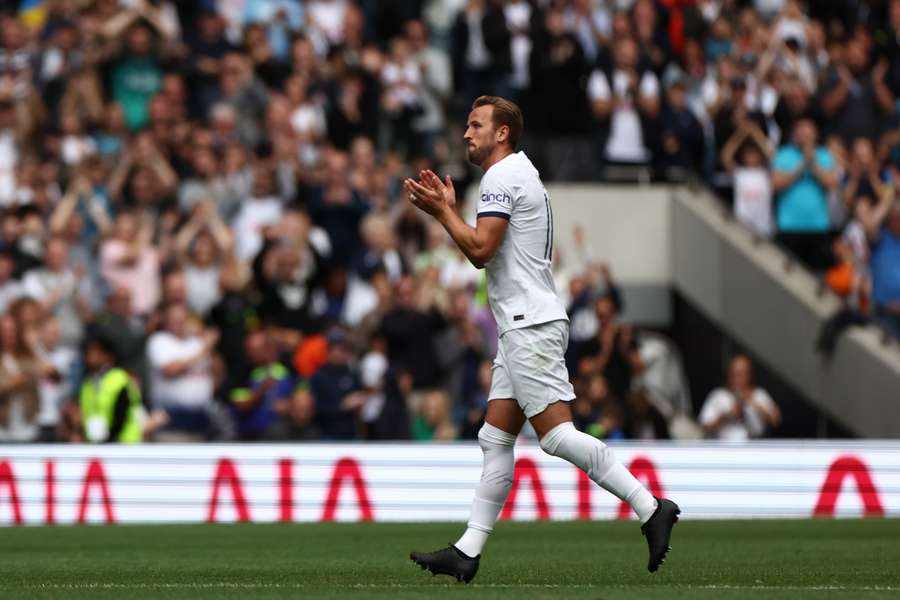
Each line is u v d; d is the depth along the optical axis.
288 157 54.56
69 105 56.22
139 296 51.09
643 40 61.16
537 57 58.75
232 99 56.97
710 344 57.75
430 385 48.25
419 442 41.75
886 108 62.31
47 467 40.16
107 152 55.28
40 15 64.69
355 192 54.69
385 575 23.28
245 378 46.31
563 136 58.97
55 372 46.94
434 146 61.16
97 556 28.72
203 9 63.53
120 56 57.22
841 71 61.88
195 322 47.03
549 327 20.33
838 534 35.06
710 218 57.69
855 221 57.16
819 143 60.41
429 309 48.72
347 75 58.88
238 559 27.72
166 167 53.97
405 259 53.19
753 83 61.16
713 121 60.25
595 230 58.88
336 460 40.47
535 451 40.75
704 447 40.91
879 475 41.22
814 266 58.25
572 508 40.66
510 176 20.42
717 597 18.73
